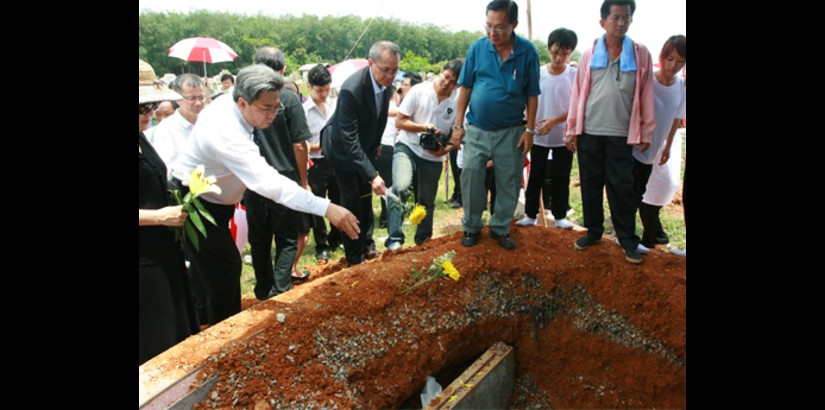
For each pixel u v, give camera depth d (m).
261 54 4.18
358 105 3.80
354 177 4.03
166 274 2.75
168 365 2.45
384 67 3.70
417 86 4.55
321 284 3.30
